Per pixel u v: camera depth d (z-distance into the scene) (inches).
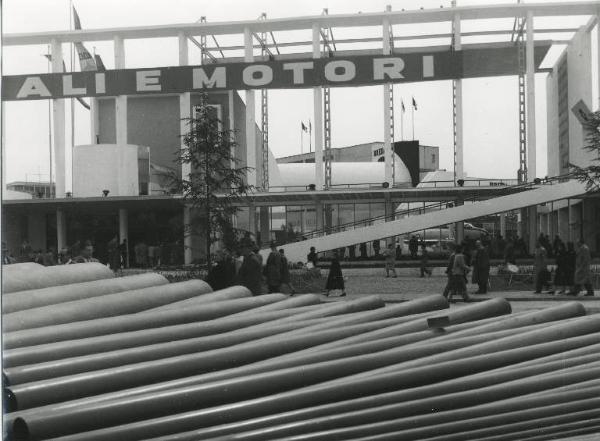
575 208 1760.6
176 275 1017.5
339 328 220.5
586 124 1230.9
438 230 1898.4
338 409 171.6
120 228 1653.5
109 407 156.2
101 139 2043.6
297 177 2559.1
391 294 858.8
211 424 162.9
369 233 1433.3
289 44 1831.9
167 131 2014.0
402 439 165.2
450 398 181.5
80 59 2004.2
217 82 1707.7
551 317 251.3
